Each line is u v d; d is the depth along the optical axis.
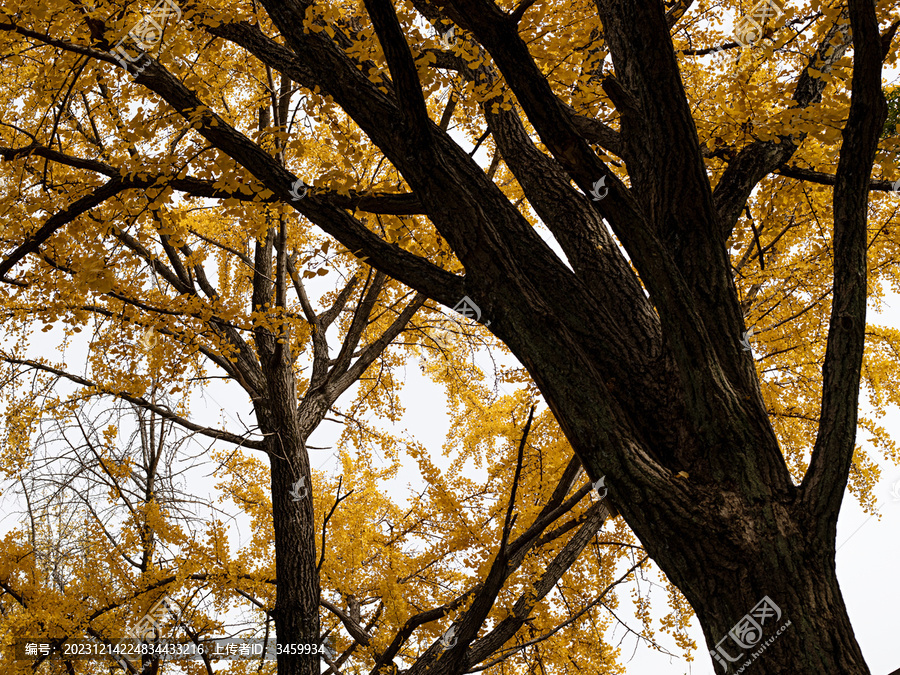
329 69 2.53
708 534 2.06
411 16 2.64
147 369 4.11
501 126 3.09
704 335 2.20
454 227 2.39
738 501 2.12
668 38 2.26
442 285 2.51
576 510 3.75
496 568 3.23
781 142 3.04
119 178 2.82
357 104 2.49
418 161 2.38
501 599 3.80
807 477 2.20
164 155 2.87
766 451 2.21
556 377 2.26
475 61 2.58
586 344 2.52
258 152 2.66
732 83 3.08
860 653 1.96
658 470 2.15
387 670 3.70
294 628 4.04
